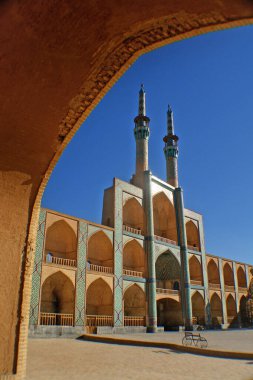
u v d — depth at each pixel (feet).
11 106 17.76
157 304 97.14
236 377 23.93
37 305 59.62
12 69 16.37
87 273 71.41
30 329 57.16
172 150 116.06
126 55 16.74
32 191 21.18
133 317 79.46
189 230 113.60
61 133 20.06
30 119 18.72
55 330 60.13
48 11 14.43
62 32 15.31
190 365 29.27
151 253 86.94
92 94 18.53
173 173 112.98
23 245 20.86
